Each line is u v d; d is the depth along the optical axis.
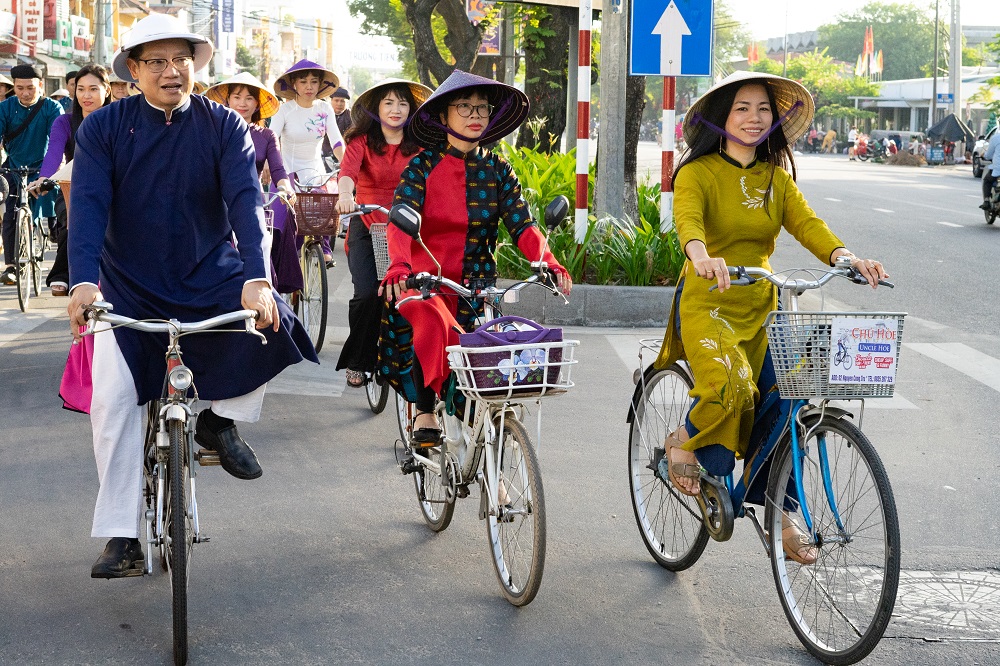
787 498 3.93
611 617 4.07
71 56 35.59
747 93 4.07
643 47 9.60
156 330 3.62
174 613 3.57
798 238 4.17
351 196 6.21
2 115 9.80
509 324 4.05
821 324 3.52
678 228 4.01
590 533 4.89
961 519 5.07
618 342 8.77
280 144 9.56
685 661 3.74
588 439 6.26
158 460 3.86
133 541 4.05
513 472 4.21
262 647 3.78
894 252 14.48
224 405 4.08
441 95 4.36
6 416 6.44
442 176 4.50
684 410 4.43
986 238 16.11
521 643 3.85
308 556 4.59
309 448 6.05
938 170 43.28
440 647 3.80
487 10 20.06
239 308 4.02
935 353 8.56
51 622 3.93
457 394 4.38
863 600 3.92
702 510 4.14
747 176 4.14
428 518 4.91
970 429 6.52
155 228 4.00
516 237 4.58
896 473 5.72
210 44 4.06
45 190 7.99
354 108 6.42
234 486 5.42
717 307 4.03
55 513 4.97
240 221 3.95
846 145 70.75
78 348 4.05
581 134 9.90
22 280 9.45
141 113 3.98
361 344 6.43
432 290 4.43
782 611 4.14
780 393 3.62
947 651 3.80
